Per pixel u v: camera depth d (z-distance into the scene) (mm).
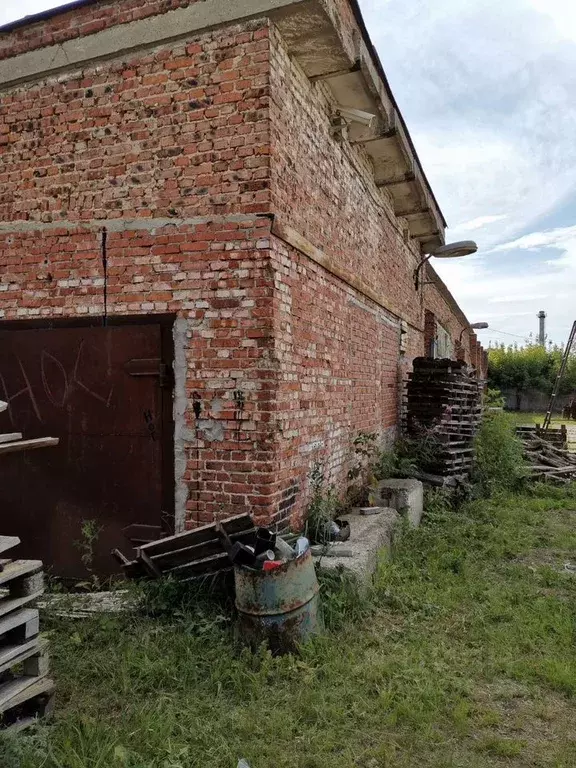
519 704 3576
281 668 3740
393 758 2996
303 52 5195
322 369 6066
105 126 5102
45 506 5234
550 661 3996
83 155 5172
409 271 11781
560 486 10914
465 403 9977
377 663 3863
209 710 3340
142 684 3562
